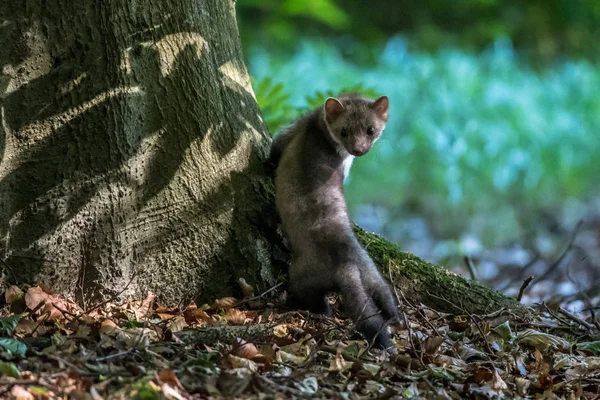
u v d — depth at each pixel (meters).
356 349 10.11
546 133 30.34
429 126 29.33
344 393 8.66
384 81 30.45
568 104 32.09
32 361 8.24
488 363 10.52
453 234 26.31
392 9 36.75
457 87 30.62
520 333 11.86
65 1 10.36
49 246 10.55
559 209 28.30
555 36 36.78
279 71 29.98
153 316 10.76
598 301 17.62
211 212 11.41
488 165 28.86
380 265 12.76
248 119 12.13
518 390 9.89
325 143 12.07
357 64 33.44
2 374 7.74
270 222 11.96
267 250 11.95
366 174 28.64
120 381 7.96
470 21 36.72
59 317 10.12
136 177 10.80
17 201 10.48
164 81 10.94
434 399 8.88
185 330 9.87
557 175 29.39
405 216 27.41
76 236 10.62
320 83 29.28
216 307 11.26
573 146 30.50
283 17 34.56
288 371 9.15
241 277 11.68
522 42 36.53
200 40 11.30
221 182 11.52
